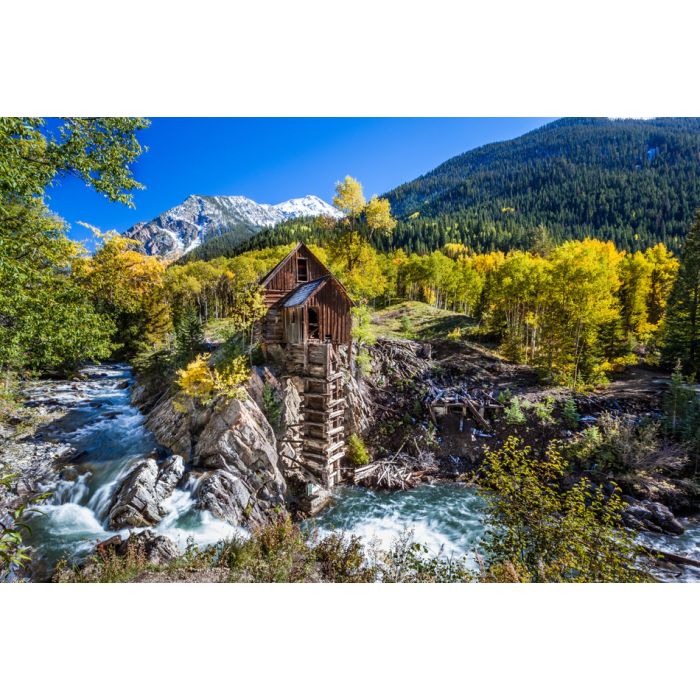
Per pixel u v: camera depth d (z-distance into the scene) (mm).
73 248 15211
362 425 22578
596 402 23203
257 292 21781
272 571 9008
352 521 16609
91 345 14633
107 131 11078
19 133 9500
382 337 31953
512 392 25297
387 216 41188
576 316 27297
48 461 18188
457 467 20906
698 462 18500
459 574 8508
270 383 20359
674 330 29828
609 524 7328
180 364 24750
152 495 15070
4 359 14414
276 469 17500
